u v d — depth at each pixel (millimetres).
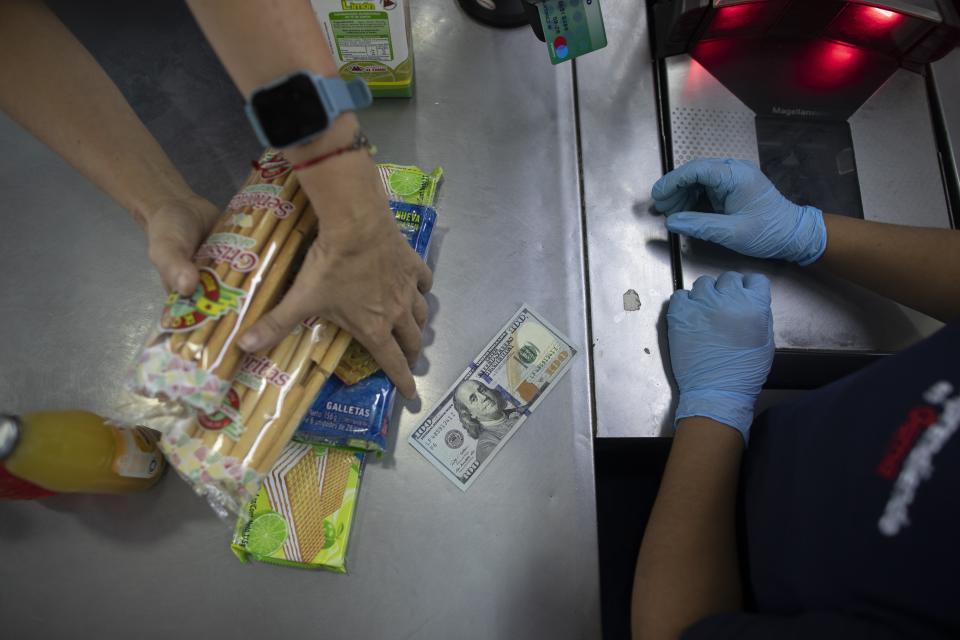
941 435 532
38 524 846
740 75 1058
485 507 873
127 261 975
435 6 1103
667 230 1018
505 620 832
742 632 589
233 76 587
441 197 1018
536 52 1089
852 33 1036
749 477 793
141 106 1047
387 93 1045
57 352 928
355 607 831
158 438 845
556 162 1040
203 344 635
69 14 1095
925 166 1051
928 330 984
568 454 902
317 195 597
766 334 935
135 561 840
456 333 954
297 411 709
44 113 727
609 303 986
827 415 646
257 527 823
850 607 546
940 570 500
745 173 954
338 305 692
